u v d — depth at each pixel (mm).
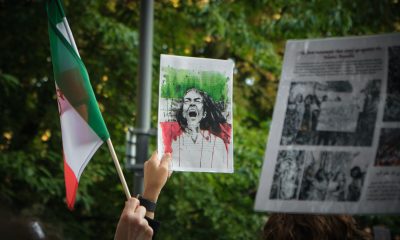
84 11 10305
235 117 11031
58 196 9641
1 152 9445
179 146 3223
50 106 10445
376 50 2979
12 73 10469
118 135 10328
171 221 9844
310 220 3068
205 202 9797
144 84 7566
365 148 2936
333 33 10781
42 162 9852
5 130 10438
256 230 9852
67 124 3279
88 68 10344
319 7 10594
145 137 7395
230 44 10891
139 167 7320
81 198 9188
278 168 3021
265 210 3012
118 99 10422
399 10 11297
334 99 3010
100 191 10258
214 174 10133
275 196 3008
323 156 2980
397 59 2949
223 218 9805
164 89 3244
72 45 3322
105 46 10562
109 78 10469
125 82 10570
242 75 11859
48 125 10383
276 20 10805
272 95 11812
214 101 3258
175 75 3254
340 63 3025
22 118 10508
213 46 11562
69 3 10320
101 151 9992
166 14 10781
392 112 2930
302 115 3037
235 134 10578
